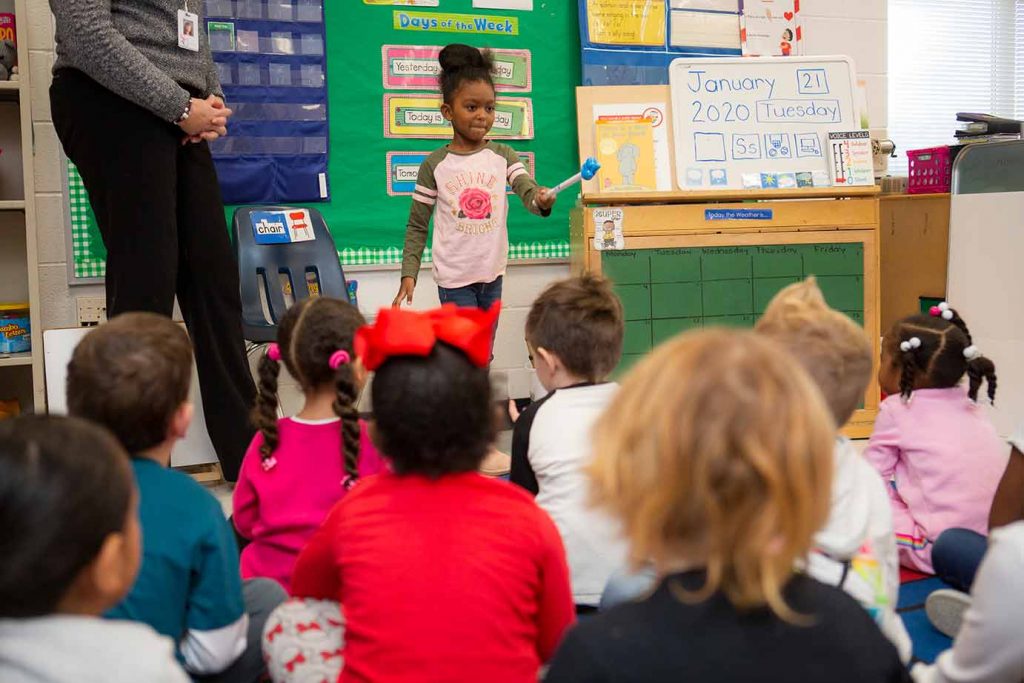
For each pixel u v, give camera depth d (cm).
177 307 307
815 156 324
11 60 261
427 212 306
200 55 249
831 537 112
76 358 121
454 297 304
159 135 235
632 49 354
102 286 305
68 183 299
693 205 306
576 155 355
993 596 103
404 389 105
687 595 71
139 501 114
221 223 256
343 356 146
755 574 68
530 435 161
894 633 117
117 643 78
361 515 107
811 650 70
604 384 166
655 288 305
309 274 296
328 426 150
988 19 460
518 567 105
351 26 325
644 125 318
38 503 74
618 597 131
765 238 311
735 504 67
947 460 188
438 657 100
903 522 195
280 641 115
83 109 230
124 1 232
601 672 70
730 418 68
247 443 258
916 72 456
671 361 73
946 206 335
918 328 194
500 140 344
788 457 67
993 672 105
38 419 80
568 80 351
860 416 316
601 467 73
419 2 331
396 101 332
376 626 102
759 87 326
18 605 75
